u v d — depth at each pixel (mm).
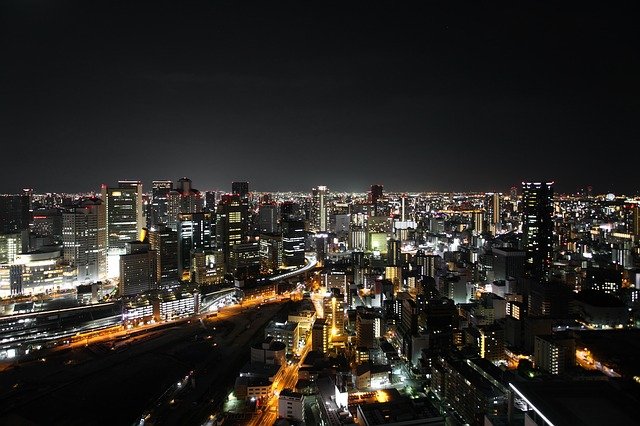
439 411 159000
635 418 70188
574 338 199125
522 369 189000
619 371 179125
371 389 175750
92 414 169750
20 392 186250
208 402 177750
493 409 140750
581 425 67938
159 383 195000
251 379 182875
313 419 159750
